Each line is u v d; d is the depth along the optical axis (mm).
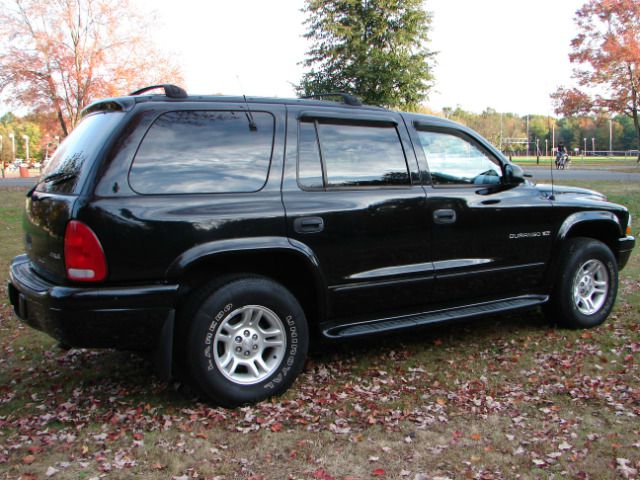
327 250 3791
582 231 5266
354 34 23547
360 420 3396
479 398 3672
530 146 74125
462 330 5105
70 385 4004
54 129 28594
